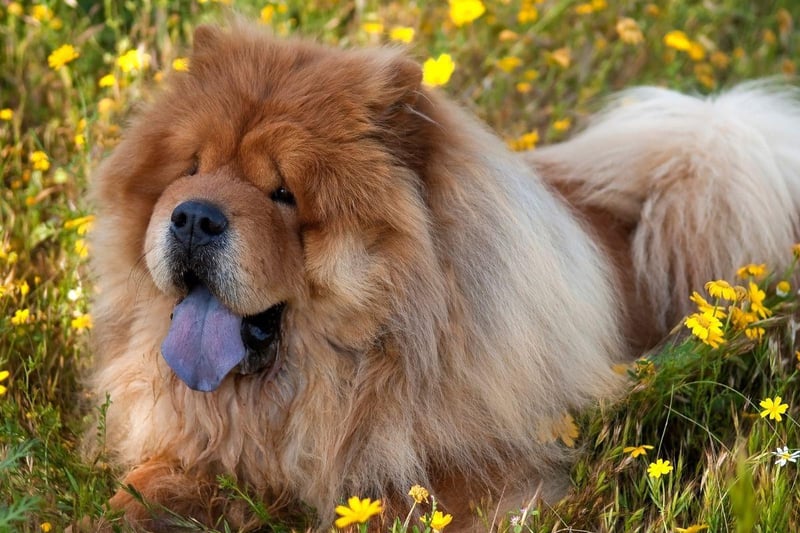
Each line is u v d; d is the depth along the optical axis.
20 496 5.89
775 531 5.83
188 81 6.89
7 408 6.67
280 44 7.01
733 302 7.92
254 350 6.63
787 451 6.01
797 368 7.16
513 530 5.82
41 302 8.41
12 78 10.77
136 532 6.18
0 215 9.20
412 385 6.50
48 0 11.36
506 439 6.72
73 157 9.51
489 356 6.56
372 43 11.44
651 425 7.21
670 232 8.48
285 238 6.32
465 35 12.57
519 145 10.34
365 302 6.37
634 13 13.62
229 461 6.86
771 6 14.56
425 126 6.57
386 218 6.27
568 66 12.21
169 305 6.85
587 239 7.70
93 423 7.44
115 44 11.70
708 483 6.14
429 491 6.55
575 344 6.98
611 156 8.91
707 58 13.45
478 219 6.53
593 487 6.31
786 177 8.97
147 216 6.79
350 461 6.66
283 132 6.27
